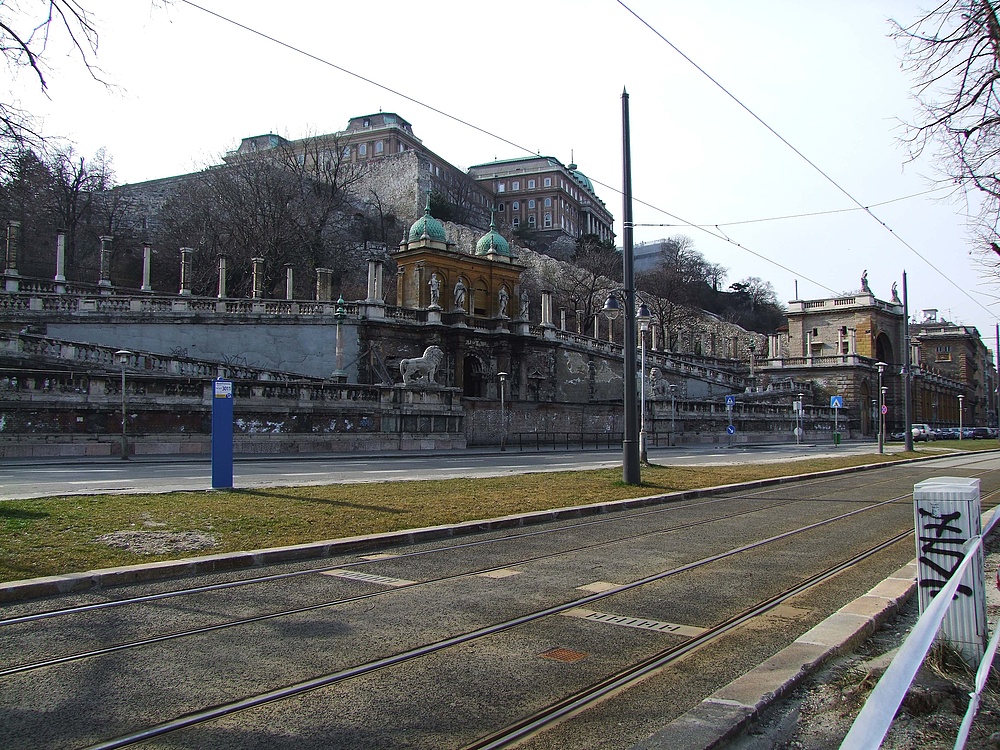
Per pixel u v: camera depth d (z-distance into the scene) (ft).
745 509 54.85
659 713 17.04
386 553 36.04
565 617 24.94
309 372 167.43
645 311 92.07
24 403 95.04
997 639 15.83
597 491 60.54
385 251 335.26
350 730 15.89
